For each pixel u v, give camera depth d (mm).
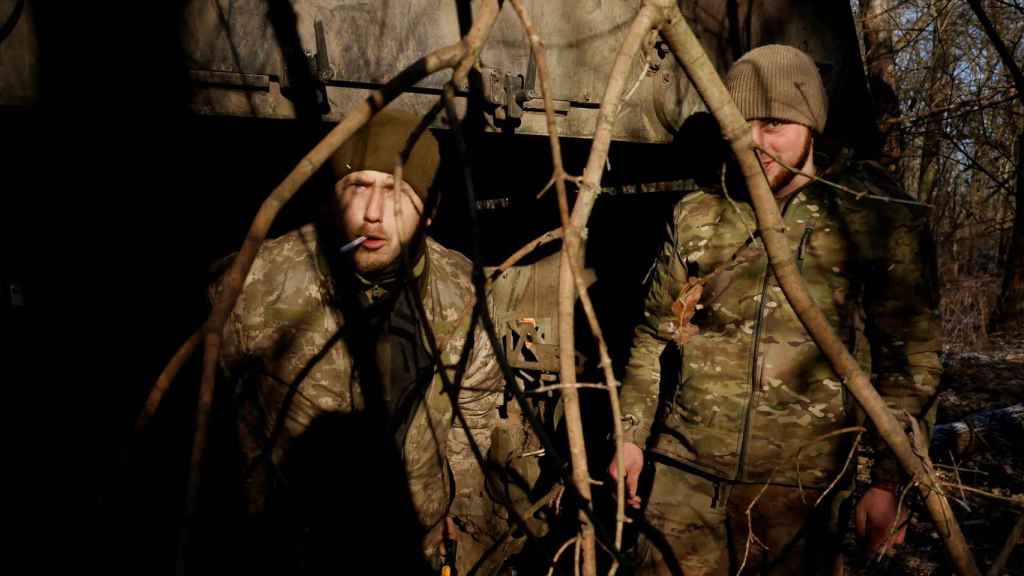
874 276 1728
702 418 1849
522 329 2914
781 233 1116
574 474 899
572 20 2254
